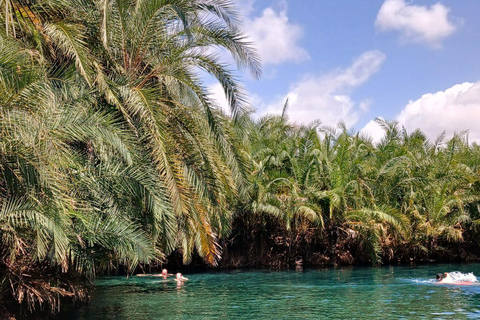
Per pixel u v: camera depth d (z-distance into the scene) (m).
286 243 25.19
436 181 26.81
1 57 6.18
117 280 18.97
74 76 9.42
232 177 11.85
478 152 32.16
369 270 22.55
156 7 10.41
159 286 16.80
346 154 25.08
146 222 9.73
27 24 8.35
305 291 14.98
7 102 6.06
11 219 6.76
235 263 25.45
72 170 8.09
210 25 11.37
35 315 9.25
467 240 28.67
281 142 25.61
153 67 11.22
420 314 10.69
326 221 24.86
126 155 8.43
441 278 17.70
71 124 7.55
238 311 11.32
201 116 10.98
